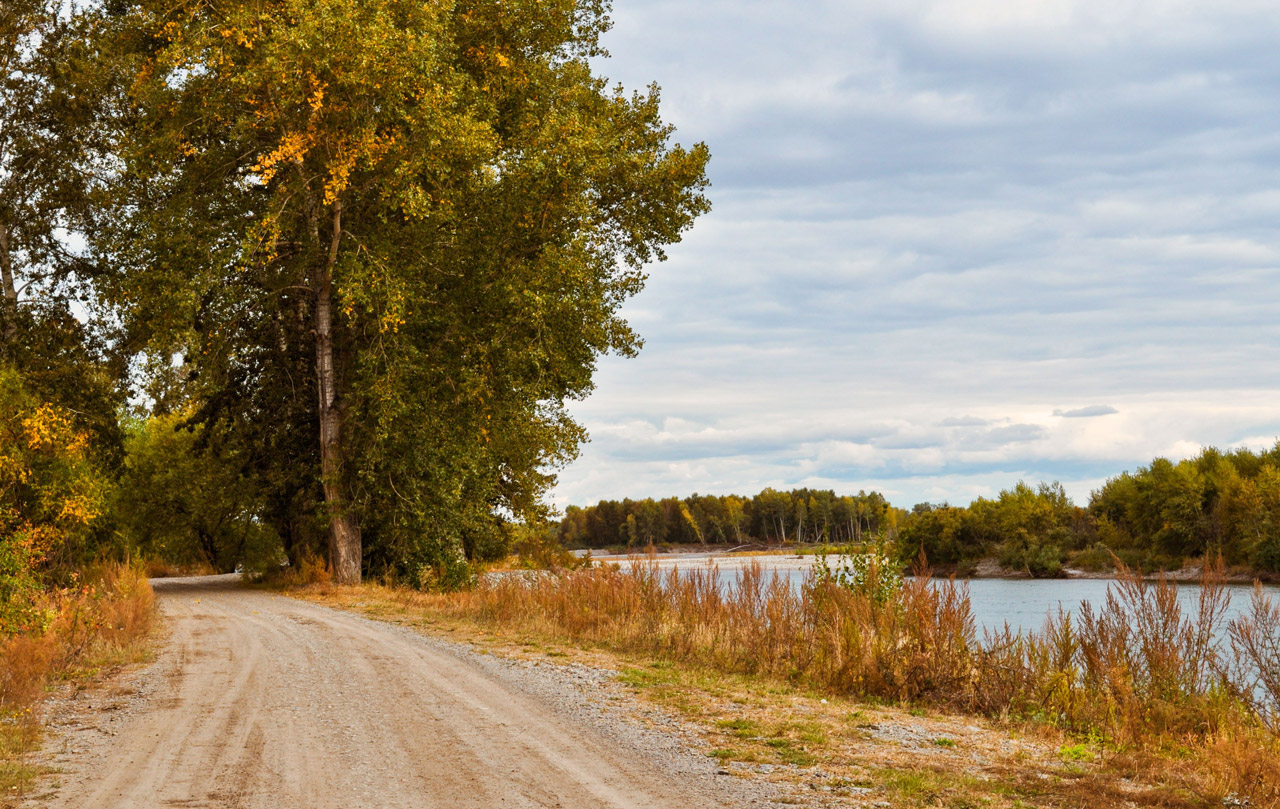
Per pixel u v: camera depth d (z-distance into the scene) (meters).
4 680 10.76
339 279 25.09
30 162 27.16
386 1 23.33
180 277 24.20
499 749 8.54
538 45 29.61
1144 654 11.64
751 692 11.88
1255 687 11.02
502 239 26.50
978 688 11.81
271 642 16.14
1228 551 66.06
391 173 24.66
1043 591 53.31
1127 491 77.75
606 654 15.22
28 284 28.36
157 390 33.16
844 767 8.01
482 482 31.81
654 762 8.11
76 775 7.57
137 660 13.95
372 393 25.38
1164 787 7.72
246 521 49.16
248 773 7.64
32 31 27.33
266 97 24.75
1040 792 7.33
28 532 16.84
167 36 26.23
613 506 179.62
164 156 25.06
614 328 30.06
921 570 14.33
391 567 30.77
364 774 7.62
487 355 26.36
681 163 29.03
